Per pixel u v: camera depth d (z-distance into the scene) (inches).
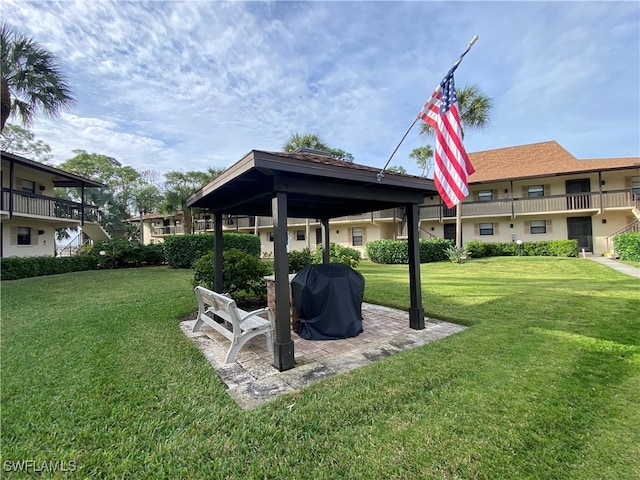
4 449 80.4
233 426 90.0
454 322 200.5
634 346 146.9
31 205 528.7
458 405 98.8
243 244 590.6
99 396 107.4
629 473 70.2
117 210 1184.2
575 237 666.2
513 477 69.6
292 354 133.4
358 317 184.2
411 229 189.0
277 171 122.0
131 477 71.1
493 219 738.8
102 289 337.1
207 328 191.2
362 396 105.7
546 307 231.1
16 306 257.1
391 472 71.7
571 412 93.6
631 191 591.5
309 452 78.8
